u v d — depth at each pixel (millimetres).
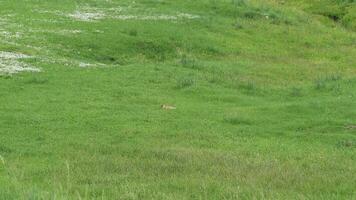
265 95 112125
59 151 72938
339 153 74688
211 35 163500
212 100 104625
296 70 140875
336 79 124312
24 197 46031
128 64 132500
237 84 117125
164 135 82250
